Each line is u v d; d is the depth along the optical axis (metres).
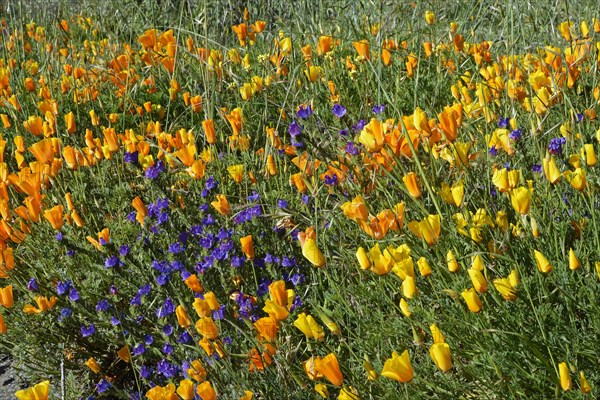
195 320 3.44
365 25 6.45
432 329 2.37
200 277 3.48
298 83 5.45
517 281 2.57
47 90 5.88
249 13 8.16
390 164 3.28
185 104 5.82
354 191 3.59
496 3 6.27
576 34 5.19
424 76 5.42
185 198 4.25
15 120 5.60
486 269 2.93
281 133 5.04
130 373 3.56
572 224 3.05
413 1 6.76
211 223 3.84
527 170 3.59
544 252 3.02
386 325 3.00
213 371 3.04
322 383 2.83
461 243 3.04
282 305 2.72
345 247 3.53
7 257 3.65
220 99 5.62
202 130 5.27
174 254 3.71
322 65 5.73
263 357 2.94
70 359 3.58
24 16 9.16
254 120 5.33
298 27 6.41
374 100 5.20
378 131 3.13
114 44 7.56
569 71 4.18
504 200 3.35
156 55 6.40
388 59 5.24
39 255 3.92
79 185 4.34
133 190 4.51
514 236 3.12
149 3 8.24
